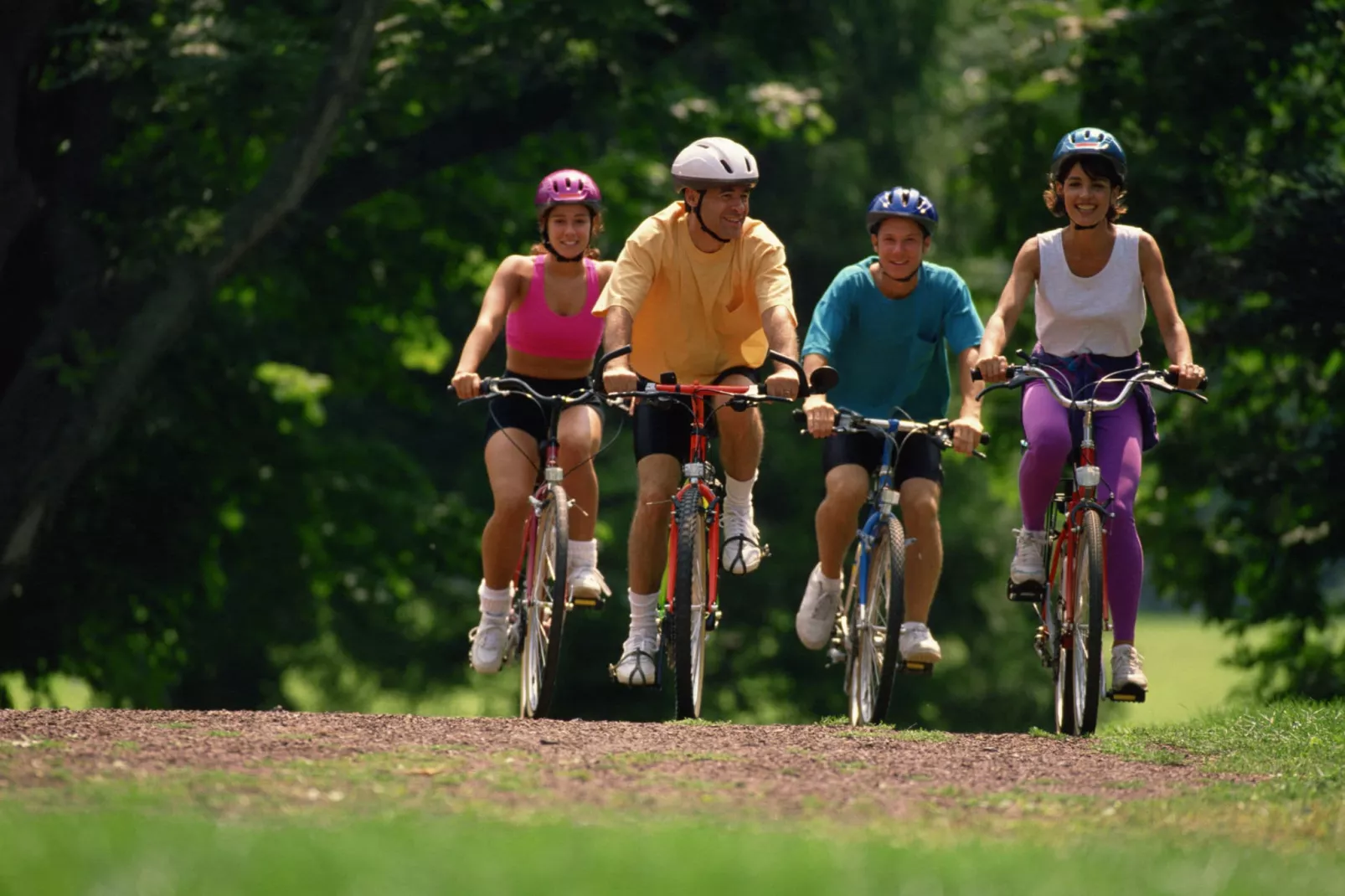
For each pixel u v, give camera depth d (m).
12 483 48.75
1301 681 60.81
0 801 16.16
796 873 12.91
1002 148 60.12
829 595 27.28
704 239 25.61
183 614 61.53
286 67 49.19
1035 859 14.08
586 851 13.47
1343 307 51.91
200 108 49.38
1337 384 58.16
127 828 14.12
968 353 26.22
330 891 11.94
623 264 25.62
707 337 26.27
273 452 62.12
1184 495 59.00
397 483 67.31
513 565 27.11
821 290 96.75
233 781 17.75
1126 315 25.44
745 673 93.50
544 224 26.80
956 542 94.75
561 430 26.42
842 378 26.91
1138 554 25.08
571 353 27.16
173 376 60.00
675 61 63.84
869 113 93.25
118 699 61.91
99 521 58.84
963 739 23.31
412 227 62.69
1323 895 13.23
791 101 59.78
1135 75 54.81
